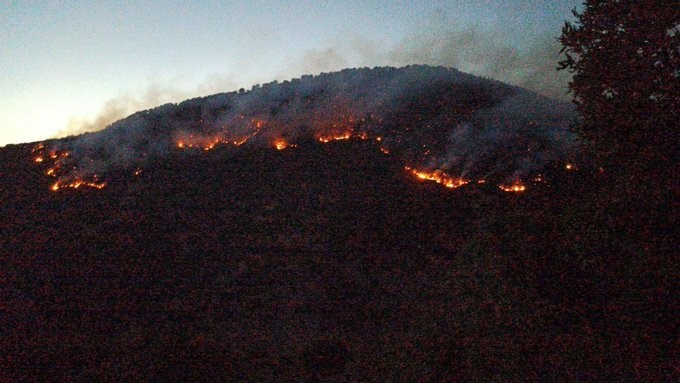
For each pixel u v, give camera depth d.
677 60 8.08
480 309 9.97
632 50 8.38
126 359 9.91
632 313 8.38
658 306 8.18
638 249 8.65
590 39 8.73
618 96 8.50
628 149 8.60
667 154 8.27
